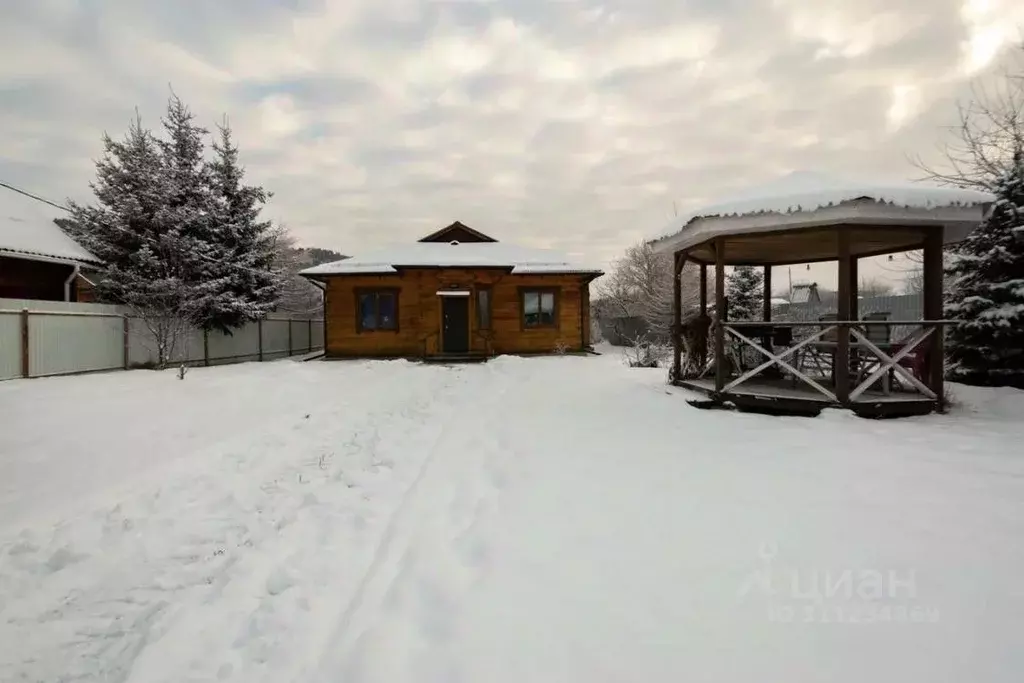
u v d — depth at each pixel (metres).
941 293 6.79
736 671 1.80
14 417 7.42
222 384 10.99
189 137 17.89
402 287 18.34
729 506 3.41
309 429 7.11
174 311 15.34
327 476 5.06
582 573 2.58
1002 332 8.10
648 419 6.42
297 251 33.41
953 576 2.44
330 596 2.83
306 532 3.72
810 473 4.08
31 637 2.77
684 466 4.36
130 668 2.40
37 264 14.90
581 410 7.07
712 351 9.62
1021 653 1.85
